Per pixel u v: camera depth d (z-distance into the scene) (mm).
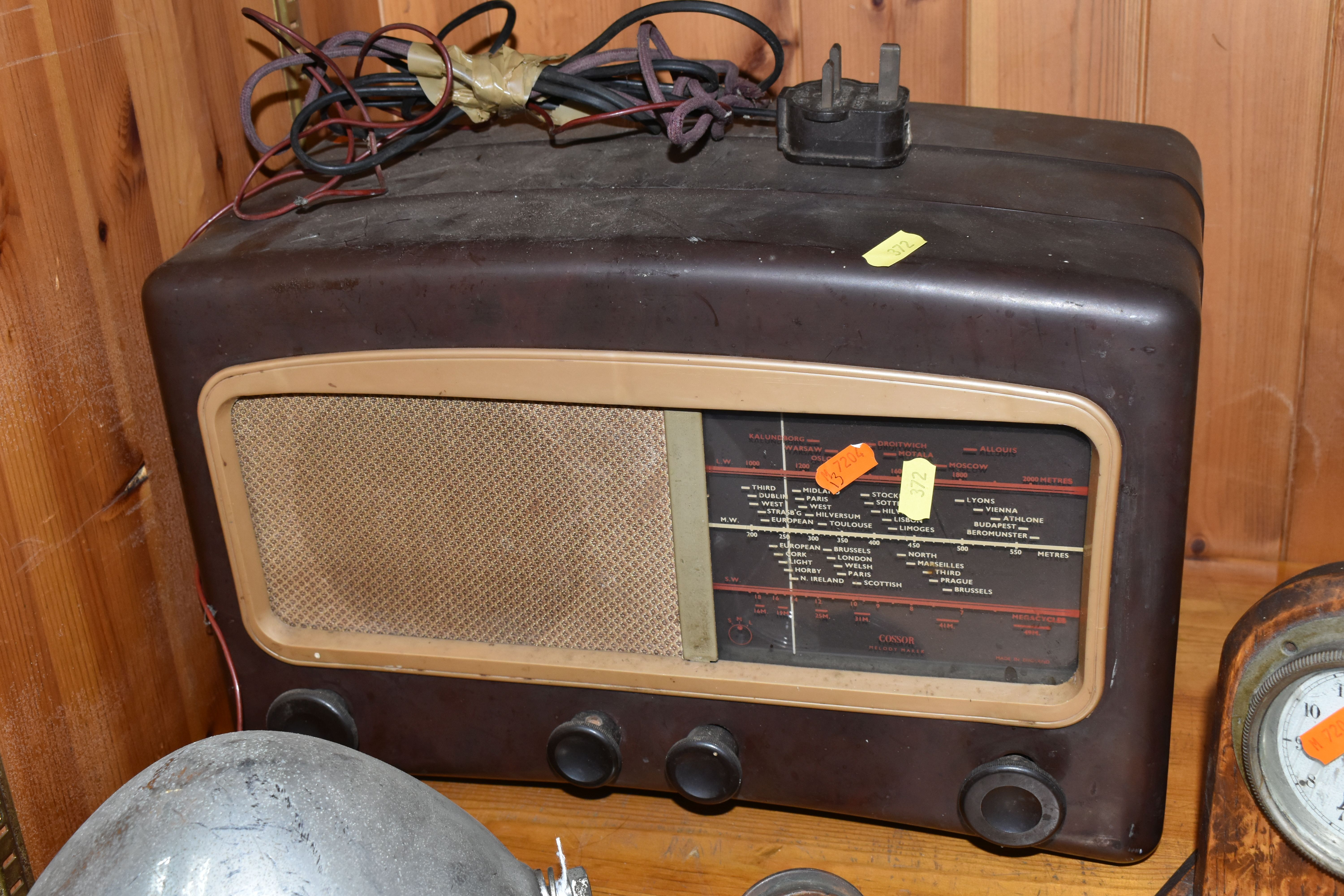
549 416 752
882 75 801
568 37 1103
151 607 917
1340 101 987
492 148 894
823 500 746
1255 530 1156
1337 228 1027
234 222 836
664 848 872
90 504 837
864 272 666
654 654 817
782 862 853
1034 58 1032
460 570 821
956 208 740
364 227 770
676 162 833
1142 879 820
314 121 1040
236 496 814
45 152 767
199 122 915
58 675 816
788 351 690
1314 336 1067
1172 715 943
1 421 749
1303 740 663
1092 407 659
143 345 881
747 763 827
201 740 752
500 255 709
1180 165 839
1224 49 996
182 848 567
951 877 833
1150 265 667
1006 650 765
